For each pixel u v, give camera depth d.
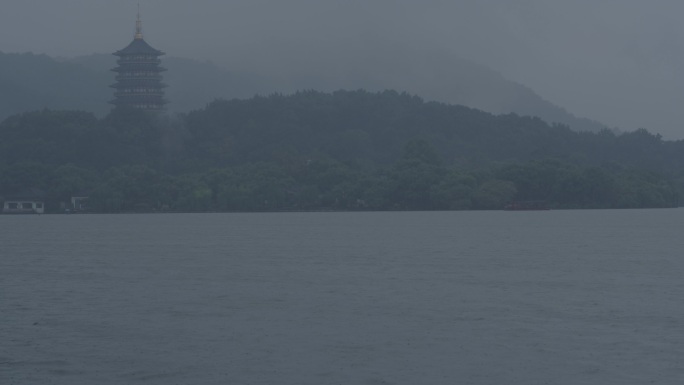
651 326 47.41
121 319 50.78
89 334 46.25
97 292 62.66
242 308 54.56
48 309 54.72
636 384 36.06
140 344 43.75
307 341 44.25
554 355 40.81
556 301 56.78
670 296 59.00
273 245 115.38
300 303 56.53
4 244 121.25
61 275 74.88
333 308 54.34
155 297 59.81
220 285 66.44
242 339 44.81
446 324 48.50
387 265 82.81
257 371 38.59
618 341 43.53
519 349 42.09
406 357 40.84
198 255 97.62
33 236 143.50
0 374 38.28
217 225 186.12
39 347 43.16
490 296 59.38
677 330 46.22
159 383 36.91
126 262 88.38
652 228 157.00
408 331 46.62
